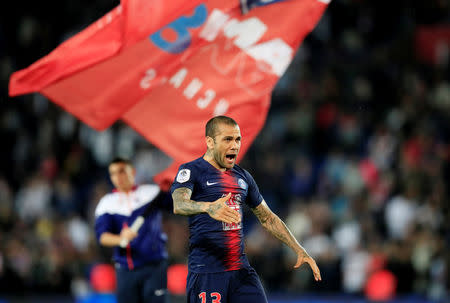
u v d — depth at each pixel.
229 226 21.11
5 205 53.12
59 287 44.34
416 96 61.22
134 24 23.88
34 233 49.09
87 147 57.22
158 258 27.80
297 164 53.59
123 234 26.30
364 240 45.34
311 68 62.97
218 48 25.52
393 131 56.72
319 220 46.88
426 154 54.59
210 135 20.95
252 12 25.50
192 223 21.41
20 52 66.44
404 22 66.88
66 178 54.31
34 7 67.69
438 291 43.09
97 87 24.91
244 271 21.22
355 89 61.38
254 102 25.69
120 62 24.81
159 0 24.06
